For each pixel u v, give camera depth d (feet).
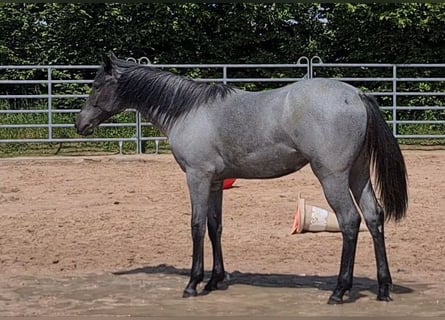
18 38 72.84
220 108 22.06
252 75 72.64
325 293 22.74
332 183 20.56
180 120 22.59
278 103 21.07
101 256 27.81
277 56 72.95
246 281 24.31
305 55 72.64
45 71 71.72
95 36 71.61
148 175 49.26
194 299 22.24
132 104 23.68
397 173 20.92
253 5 71.41
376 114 20.90
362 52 71.67
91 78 73.26
